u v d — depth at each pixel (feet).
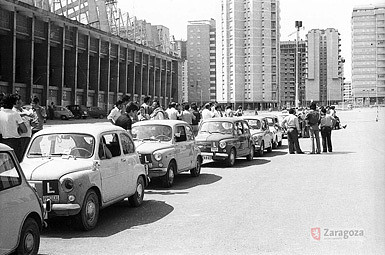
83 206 22.30
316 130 63.52
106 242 20.84
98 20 245.45
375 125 119.03
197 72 432.66
